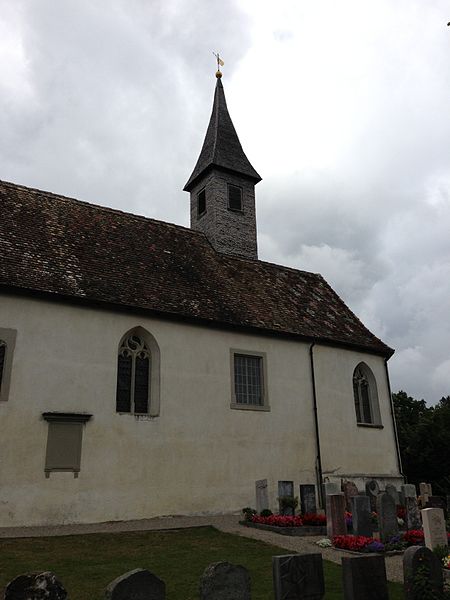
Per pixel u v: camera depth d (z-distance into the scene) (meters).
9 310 15.37
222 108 29.55
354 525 13.72
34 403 15.02
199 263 22.41
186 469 17.11
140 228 22.31
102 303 16.78
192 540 12.95
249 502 18.05
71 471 15.06
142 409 17.23
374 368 23.92
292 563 7.67
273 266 26.11
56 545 11.87
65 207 20.75
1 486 13.98
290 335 21.11
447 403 37.75
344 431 21.59
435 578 8.26
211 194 26.19
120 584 6.35
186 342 18.47
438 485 30.05
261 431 19.23
